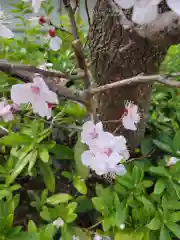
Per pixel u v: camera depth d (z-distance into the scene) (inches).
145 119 12.1
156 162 12.2
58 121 12.2
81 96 9.0
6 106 10.5
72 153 11.9
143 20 5.0
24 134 11.6
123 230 10.6
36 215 11.4
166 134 12.9
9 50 16.2
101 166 9.0
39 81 7.9
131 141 12.2
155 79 7.4
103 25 10.4
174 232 10.3
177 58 15.3
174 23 7.6
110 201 10.8
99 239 10.5
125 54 10.3
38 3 7.0
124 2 4.9
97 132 9.1
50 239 9.6
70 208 10.6
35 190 12.0
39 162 11.4
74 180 11.2
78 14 13.8
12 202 10.0
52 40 12.0
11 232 9.6
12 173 11.0
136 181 11.0
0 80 11.9
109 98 11.3
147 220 10.6
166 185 11.1
